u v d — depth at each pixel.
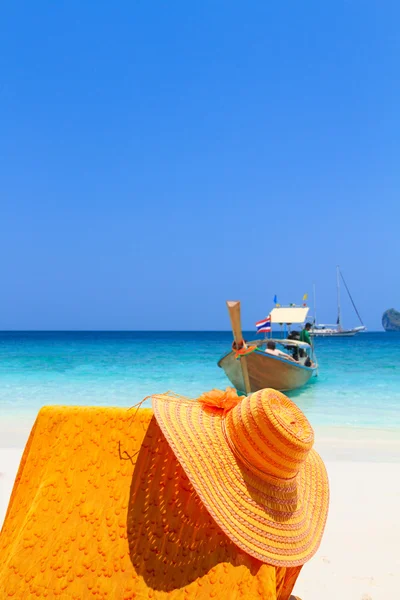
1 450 7.27
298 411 2.56
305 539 2.47
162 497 2.63
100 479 2.79
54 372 20.19
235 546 2.37
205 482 2.33
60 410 3.10
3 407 12.09
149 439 2.82
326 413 11.45
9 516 3.05
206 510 2.51
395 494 5.57
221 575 2.32
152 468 2.73
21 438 8.73
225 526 2.27
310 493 2.77
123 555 2.53
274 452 2.36
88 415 3.02
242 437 2.42
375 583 3.76
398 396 14.13
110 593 2.46
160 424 2.45
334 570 3.96
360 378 18.77
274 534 2.36
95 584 2.49
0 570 2.75
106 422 2.96
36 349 39.78
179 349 39.66
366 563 4.06
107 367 22.36
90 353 33.38
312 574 3.90
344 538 4.50
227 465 2.43
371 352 37.12
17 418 10.66
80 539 2.63
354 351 38.69
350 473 6.34
